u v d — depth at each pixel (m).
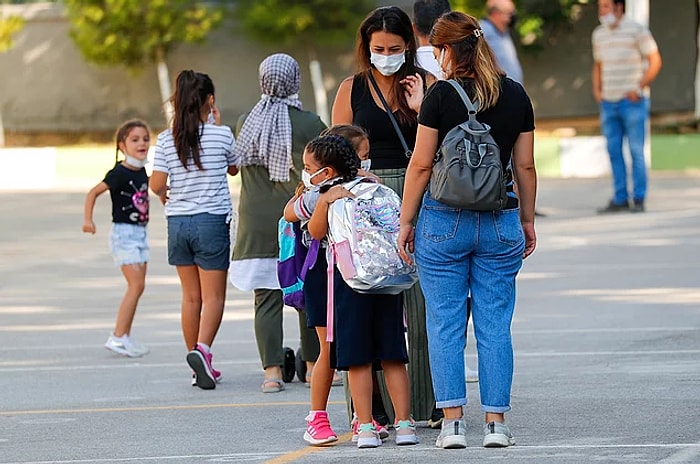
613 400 24.81
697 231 52.50
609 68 58.12
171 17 88.56
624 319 34.84
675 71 95.06
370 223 20.66
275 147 27.36
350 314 20.92
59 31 96.06
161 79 91.19
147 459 21.08
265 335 27.55
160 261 49.94
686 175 75.81
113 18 87.75
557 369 28.45
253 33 89.94
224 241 28.53
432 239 20.30
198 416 24.94
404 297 22.39
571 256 47.06
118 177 32.34
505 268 20.48
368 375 21.31
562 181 74.88
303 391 27.67
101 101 96.06
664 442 21.00
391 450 21.00
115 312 39.38
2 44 90.12
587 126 93.19
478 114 20.11
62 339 35.12
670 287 39.84
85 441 22.80
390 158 22.25
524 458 19.94
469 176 19.62
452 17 20.39
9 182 82.50
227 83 94.31
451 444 20.62
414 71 22.31
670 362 28.84
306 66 93.50
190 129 28.45
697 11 94.31
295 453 21.14
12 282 45.50
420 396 22.62
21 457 21.59
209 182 28.53
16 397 27.55
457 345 20.56
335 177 21.28
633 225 54.84
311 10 88.50
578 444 20.97
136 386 28.61
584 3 93.56
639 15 66.94
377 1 88.19
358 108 22.33
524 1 91.62
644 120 58.53
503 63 52.75
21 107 96.88
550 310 36.69
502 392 20.62
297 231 22.73
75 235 57.91
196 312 29.30
